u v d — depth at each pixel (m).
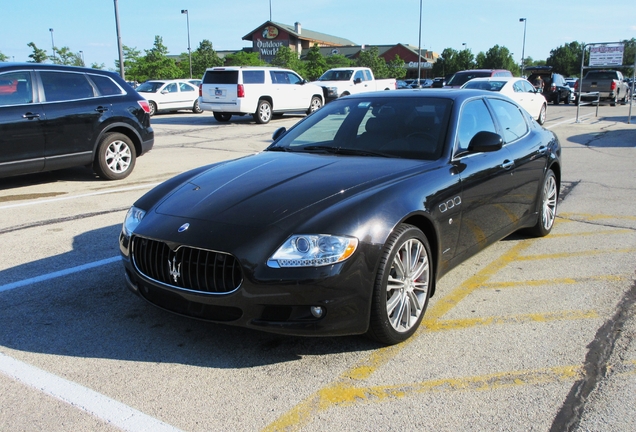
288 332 2.97
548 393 2.84
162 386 2.94
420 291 3.53
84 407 2.75
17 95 7.55
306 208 3.18
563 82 30.06
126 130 8.82
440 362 3.17
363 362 3.18
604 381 2.94
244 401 2.80
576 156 10.80
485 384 2.94
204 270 3.06
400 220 3.22
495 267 4.75
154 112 23.09
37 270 4.68
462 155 4.05
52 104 7.82
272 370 3.09
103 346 3.38
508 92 15.42
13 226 6.02
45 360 3.21
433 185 3.59
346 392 2.88
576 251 5.14
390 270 3.21
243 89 17.86
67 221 6.21
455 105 4.28
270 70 18.94
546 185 5.39
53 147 7.86
